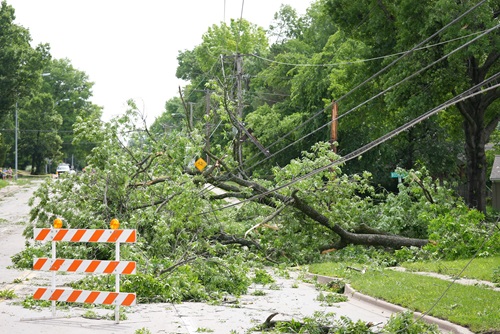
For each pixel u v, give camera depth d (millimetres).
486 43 33469
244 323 13133
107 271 13266
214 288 17781
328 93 56938
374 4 40656
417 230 27250
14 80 77750
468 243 23734
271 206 25391
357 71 44094
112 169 22719
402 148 58656
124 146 24062
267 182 26141
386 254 24594
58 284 17922
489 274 18984
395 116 44250
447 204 26969
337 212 25141
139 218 22047
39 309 14438
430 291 16125
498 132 61500
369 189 26641
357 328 11867
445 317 13070
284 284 20422
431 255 23797
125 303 13109
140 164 23953
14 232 35438
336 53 57094
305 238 25516
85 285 16797
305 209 24547
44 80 138500
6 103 79188
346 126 46688
